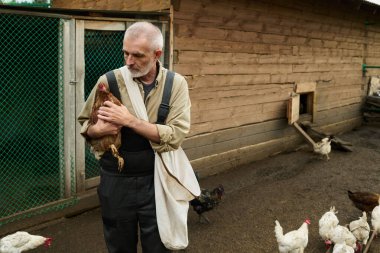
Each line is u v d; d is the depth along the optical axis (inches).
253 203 239.1
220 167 302.5
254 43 319.3
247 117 325.1
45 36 215.0
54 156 216.8
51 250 172.6
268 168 318.0
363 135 477.7
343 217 221.9
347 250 154.4
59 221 201.2
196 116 276.2
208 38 273.9
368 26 504.4
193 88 269.9
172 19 242.2
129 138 91.7
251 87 324.2
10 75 220.7
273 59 344.5
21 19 205.8
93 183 217.3
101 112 84.8
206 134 286.2
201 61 271.9
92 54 220.8
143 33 84.7
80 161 207.9
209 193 204.4
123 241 99.3
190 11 255.4
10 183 211.3
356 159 359.3
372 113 535.5
